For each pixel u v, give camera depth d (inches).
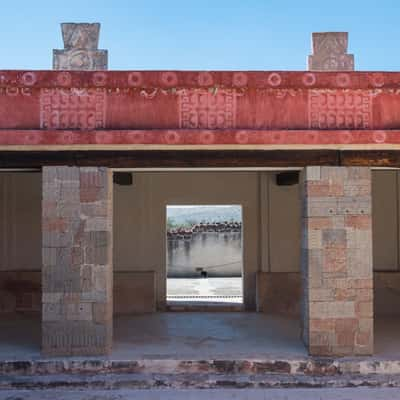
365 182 218.7
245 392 201.8
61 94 215.2
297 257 340.5
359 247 217.6
